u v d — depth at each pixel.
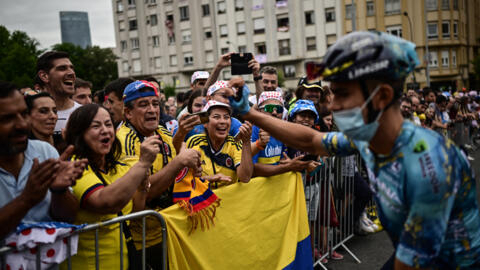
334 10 38.50
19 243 1.77
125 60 53.62
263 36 42.25
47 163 1.58
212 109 2.99
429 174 1.37
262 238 3.12
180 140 2.84
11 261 1.77
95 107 2.24
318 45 39.62
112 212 2.06
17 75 41.66
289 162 3.28
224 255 2.86
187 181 2.78
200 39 46.56
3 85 1.67
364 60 1.32
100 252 2.17
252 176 3.21
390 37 1.37
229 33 44.34
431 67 38.12
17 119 1.70
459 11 38.38
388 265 1.72
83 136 2.20
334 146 1.79
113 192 2.02
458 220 1.54
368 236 4.91
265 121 1.90
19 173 1.86
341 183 4.30
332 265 4.03
